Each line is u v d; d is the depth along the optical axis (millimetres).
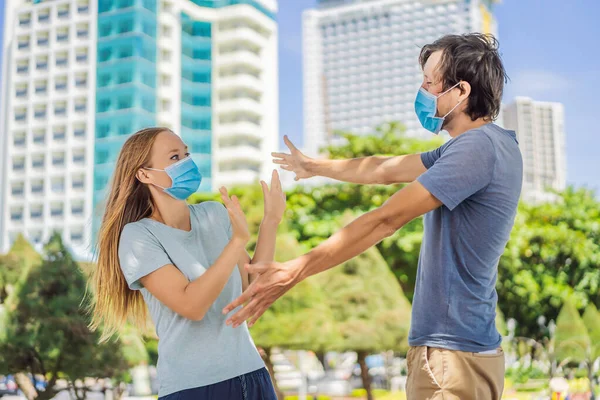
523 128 68125
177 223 2303
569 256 19859
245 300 2082
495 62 2266
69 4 48250
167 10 46656
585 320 15797
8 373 8836
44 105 48312
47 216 47562
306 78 91438
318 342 10109
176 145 2305
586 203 20531
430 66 2295
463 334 2131
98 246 2340
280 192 2434
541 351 19891
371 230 2133
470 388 2115
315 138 89688
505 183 2145
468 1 79750
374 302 11000
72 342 8828
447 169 2102
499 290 19516
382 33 87750
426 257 2217
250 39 47688
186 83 47250
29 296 8758
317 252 2123
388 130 17891
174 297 2090
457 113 2273
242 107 47281
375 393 19547
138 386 14852
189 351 2143
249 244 11445
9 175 48781
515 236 18906
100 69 46688
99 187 46125
